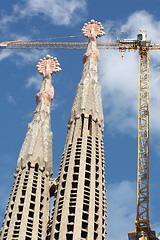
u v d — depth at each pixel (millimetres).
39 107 153625
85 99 146125
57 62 166625
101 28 170000
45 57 167750
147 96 169500
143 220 146500
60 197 128125
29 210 129750
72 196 126750
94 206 125625
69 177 130125
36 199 132375
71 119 143875
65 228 120875
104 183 133500
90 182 129375
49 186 138375
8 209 130750
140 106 167125
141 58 181875
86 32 169125
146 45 184750
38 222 128500
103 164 136625
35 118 150250
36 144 143375
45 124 149250
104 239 123812
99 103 147750
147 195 149875
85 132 139125
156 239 144750
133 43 186500
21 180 135000
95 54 161375
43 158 141250
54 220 124375
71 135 140125
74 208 124500
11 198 132625
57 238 120750
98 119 143500
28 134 146375
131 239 146125
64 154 137500
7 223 128250
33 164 138875
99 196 128625
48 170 140750
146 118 164500
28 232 125875
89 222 122438
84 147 135500
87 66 157375
